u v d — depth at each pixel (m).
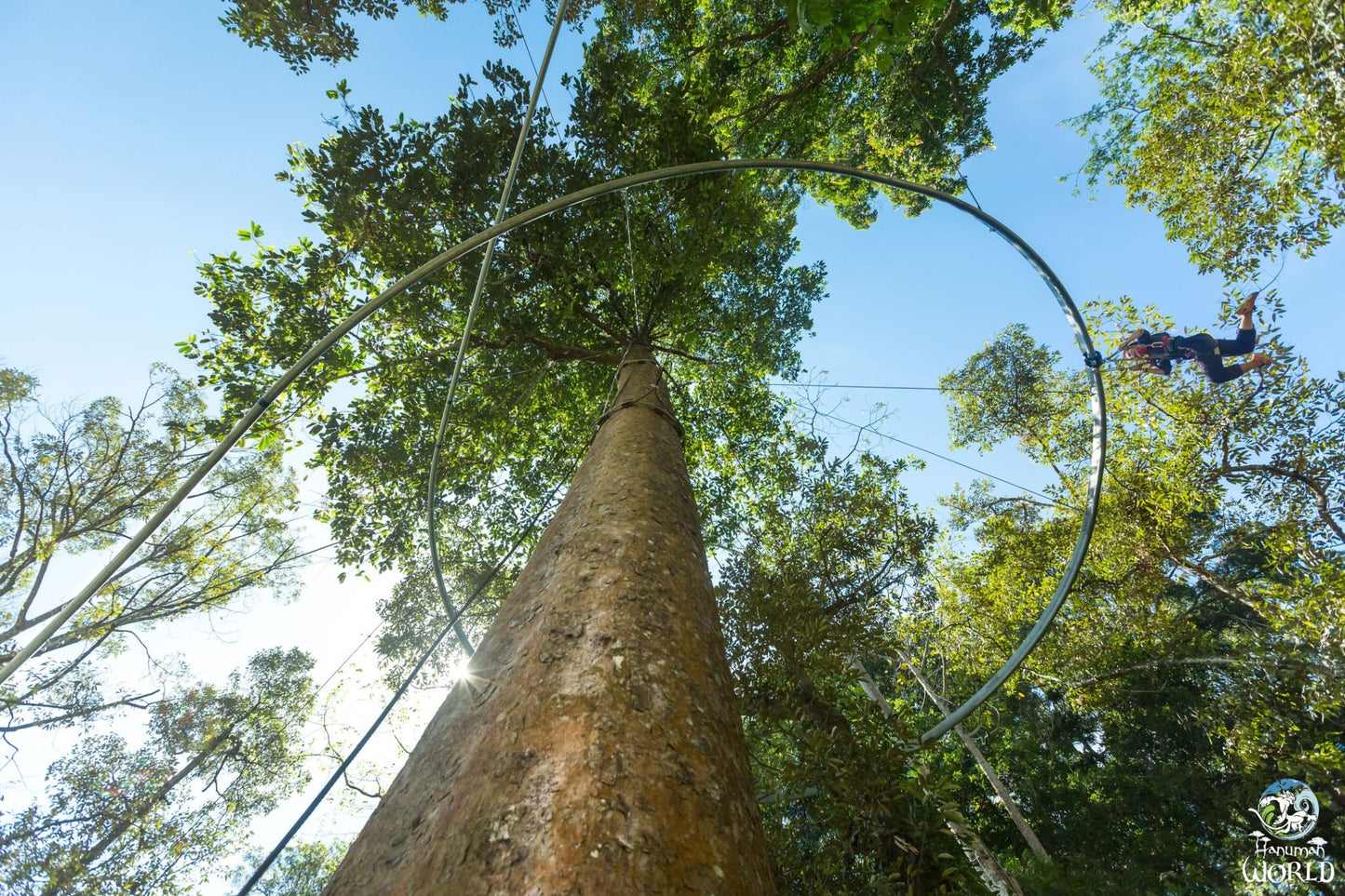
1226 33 7.78
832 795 2.77
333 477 6.92
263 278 6.07
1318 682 8.00
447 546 8.04
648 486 2.62
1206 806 11.83
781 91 10.46
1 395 9.80
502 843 0.93
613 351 7.91
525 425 8.25
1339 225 7.06
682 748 1.20
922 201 11.95
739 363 9.23
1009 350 12.75
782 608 3.50
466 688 1.58
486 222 6.69
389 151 6.09
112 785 10.43
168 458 11.53
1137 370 8.27
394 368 7.06
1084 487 11.04
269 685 12.73
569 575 1.84
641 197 6.88
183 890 10.33
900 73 10.41
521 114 6.52
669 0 9.23
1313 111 6.32
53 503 10.72
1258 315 8.19
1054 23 9.73
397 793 1.27
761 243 9.31
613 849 0.92
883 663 12.22
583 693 1.27
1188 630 10.77
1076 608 10.73
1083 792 13.08
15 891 8.84
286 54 6.51
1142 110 8.21
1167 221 8.34
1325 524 8.55
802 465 6.46
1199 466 9.30
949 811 2.60
